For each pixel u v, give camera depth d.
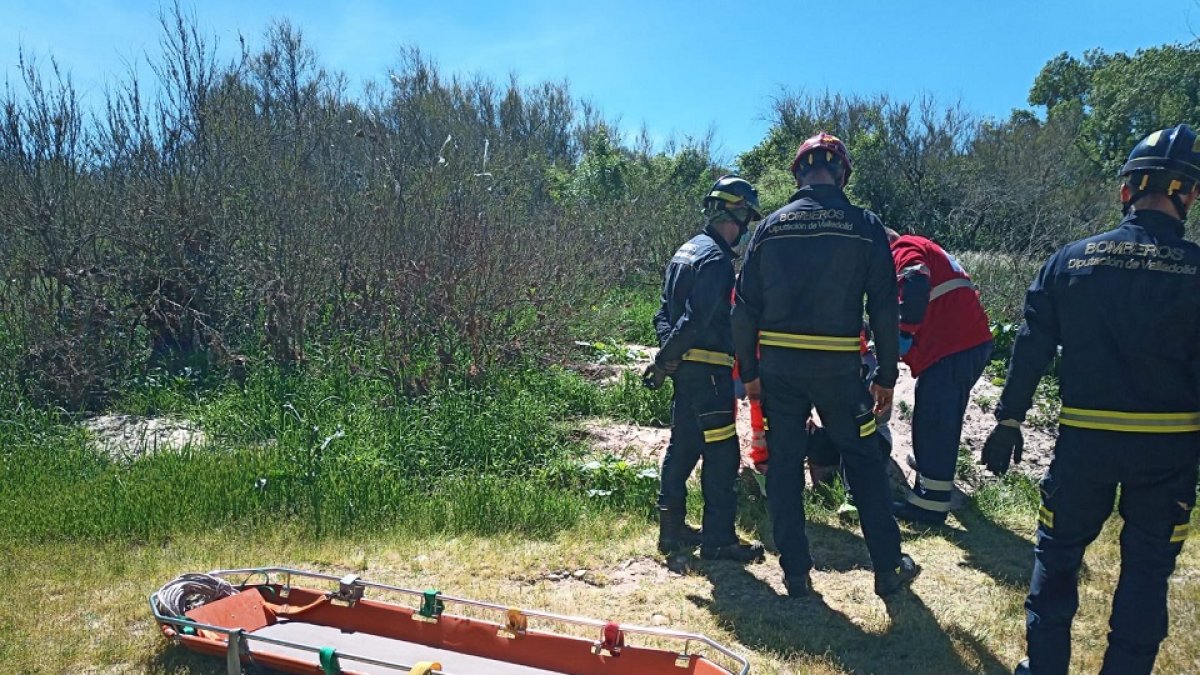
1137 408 3.23
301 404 7.26
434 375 7.79
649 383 5.15
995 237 21.72
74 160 9.11
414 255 8.50
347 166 10.52
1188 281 3.17
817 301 4.25
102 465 6.35
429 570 4.84
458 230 8.41
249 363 8.38
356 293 8.91
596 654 3.57
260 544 5.12
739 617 4.30
